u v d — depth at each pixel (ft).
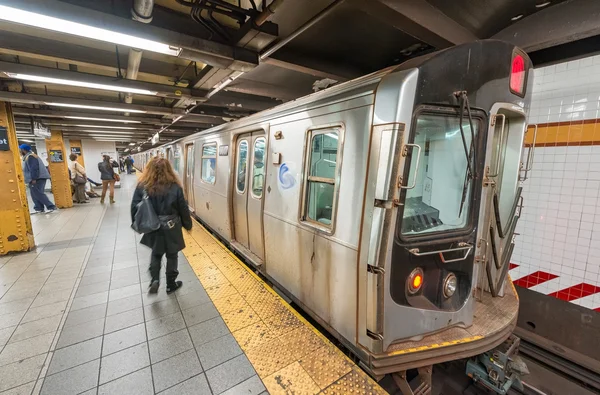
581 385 9.02
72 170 32.65
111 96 19.45
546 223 10.27
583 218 9.34
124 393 6.51
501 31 9.92
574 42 9.14
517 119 8.07
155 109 18.01
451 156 7.02
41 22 6.54
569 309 9.85
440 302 7.27
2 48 9.96
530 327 10.95
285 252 10.23
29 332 8.66
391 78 5.82
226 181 15.84
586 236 9.31
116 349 7.93
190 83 13.93
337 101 7.45
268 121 11.27
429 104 5.94
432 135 6.61
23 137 44.80
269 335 8.31
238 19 8.71
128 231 20.39
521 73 7.47
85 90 17.16
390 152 5.68
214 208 18.34
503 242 8.61
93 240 18.15
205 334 8.48
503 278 8.76
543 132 10.18
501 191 8.54
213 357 7.56
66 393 6.50
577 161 9.39
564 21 8.30
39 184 26.86
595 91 8.87
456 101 6.19
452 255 7.19
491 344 7.22
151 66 13.83
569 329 9.86
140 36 7.47
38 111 18.45
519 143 8.09
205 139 20.18
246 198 13.64
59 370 7.17
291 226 9.70
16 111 17.56
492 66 6.77
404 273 6.42
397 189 5.80
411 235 6.46
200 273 12.53
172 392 6.54
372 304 6.19
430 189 6.95
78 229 20.92
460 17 9.12
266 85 17.08
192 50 8.53
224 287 11.24
